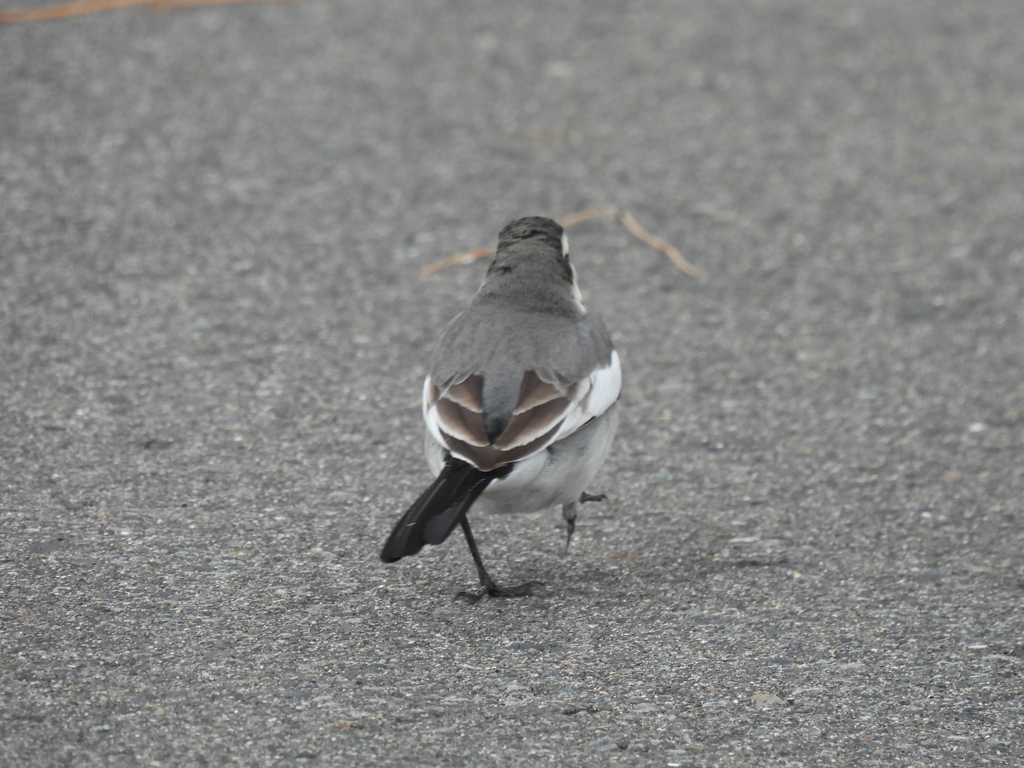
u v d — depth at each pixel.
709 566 9.45
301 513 9.78
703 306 13.86
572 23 20.92
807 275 14.56
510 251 9.25
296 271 13.86
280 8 20.64
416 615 8.52
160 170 15.55
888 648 8.33
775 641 8.38
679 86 18.95
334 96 17.88
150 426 10.84
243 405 11.34
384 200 15.52
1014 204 16.20
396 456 10.77
